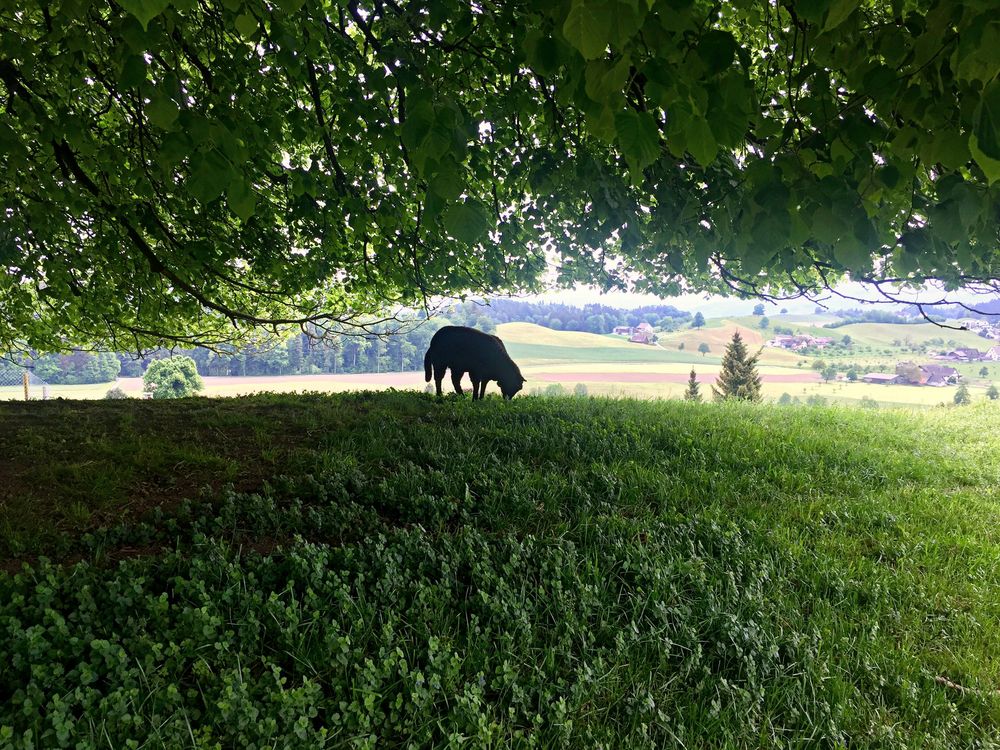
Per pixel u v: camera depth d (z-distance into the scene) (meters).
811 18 1.77
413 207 7.81
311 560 3.97
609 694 3.23
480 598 3.83
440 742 2.81
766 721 3.14
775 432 9.82
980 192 2.31
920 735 3.18
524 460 6.94
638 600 4.04
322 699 2.92
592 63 1.75
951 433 12.34
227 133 2.45
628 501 5.97
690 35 1.98
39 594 3.26
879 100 2.15
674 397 14.69
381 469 6.16
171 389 33.28
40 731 2.52
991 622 4.41
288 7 1.91
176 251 8.35
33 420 7.29
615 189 5.19
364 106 4.86
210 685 2.91
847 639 3.94
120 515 4.64
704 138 1.82
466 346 10.55
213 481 5.51
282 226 9.34
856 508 6.56
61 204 7.26
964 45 1.68
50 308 11.20
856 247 2.25
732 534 5.18
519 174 6.06
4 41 4.35
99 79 5.47
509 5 3.37
